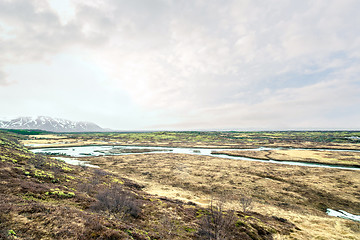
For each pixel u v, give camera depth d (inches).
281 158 3218.5
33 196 673.6
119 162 2787.9
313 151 4101.9
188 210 944.3
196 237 645.9
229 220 772.6
